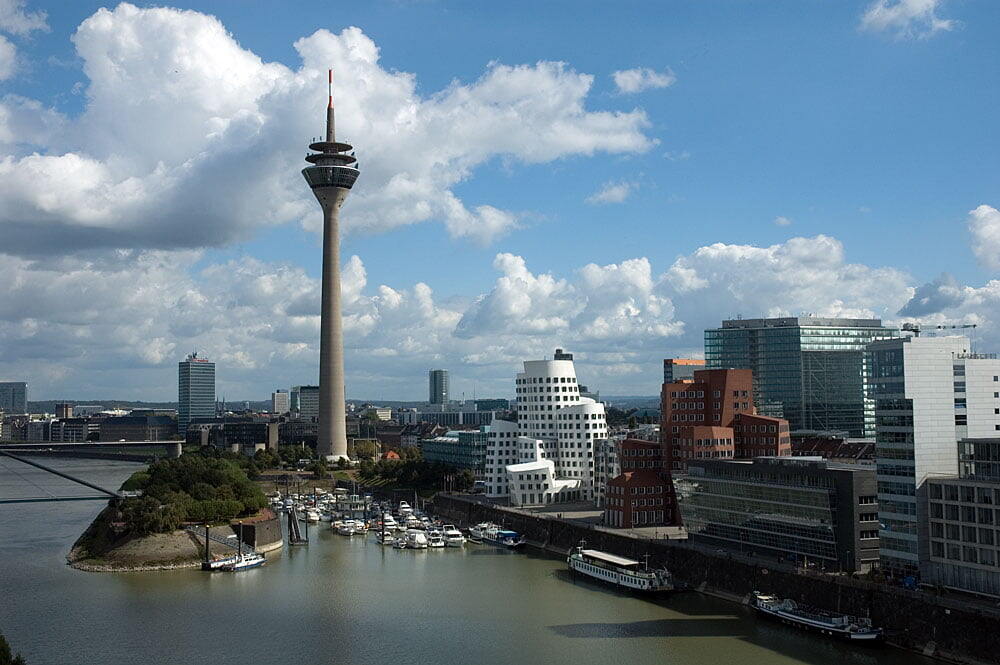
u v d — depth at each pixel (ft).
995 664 609.01
